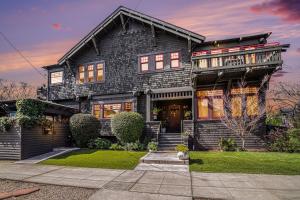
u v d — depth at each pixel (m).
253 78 14.13
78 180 6.83
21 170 8.42
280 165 8.55
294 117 13.95
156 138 14.65
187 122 14.67
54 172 8.02
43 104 13.37
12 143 11.19
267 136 13.12
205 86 15.16
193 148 14.12
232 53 12.90
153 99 16.36
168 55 16.42
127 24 17.98
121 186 6.15
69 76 19.48
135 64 17.30
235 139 13.72
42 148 12.61
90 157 10.88
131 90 17.11
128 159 10.20
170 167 8.60
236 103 14.18
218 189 5.83
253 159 9.69
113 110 17.55
